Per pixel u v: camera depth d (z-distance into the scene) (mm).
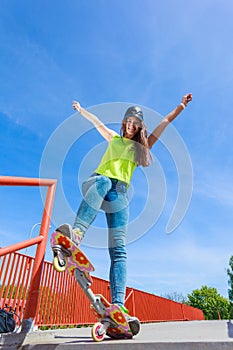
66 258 1288
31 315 1685
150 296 6688
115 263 1522
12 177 1608
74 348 1233
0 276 2605
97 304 1376
